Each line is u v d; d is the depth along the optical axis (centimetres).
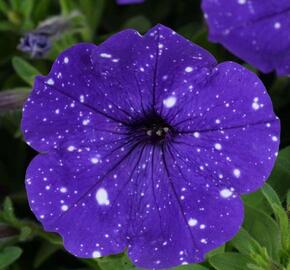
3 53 38
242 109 27
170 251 28
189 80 28
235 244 29
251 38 29
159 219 29
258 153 27
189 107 28
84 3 37
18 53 38
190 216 28
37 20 38
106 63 28
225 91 27
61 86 28
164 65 28
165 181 29
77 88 29
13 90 34
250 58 29
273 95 35
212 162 28
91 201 29
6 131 37
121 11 39
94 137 29
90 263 33
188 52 27
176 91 28
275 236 29
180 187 29
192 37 36
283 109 35
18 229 33
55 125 29
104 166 29
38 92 29
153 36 27
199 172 28
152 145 30
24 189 36
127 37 27
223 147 28
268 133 27
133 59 28
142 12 39
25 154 37
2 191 36
